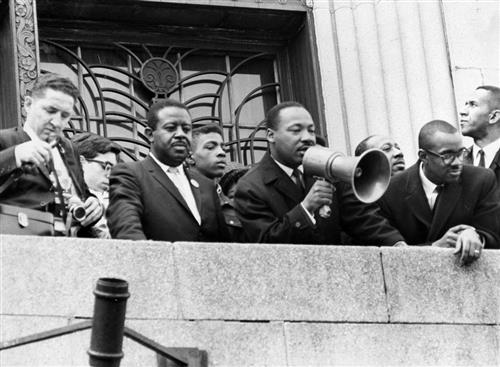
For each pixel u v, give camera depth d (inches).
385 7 674.8
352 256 483.5
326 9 680.4
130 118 657.6
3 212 457.4
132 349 446.3
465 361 488.7
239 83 681.6
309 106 672.4
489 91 598.2
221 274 465.1
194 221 496.4
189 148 504.4
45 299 443.5
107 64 663.1
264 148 674.8
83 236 482.9
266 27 688.4
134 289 453.7
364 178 480.7
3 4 613.9
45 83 478.6
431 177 523.5
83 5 654.5
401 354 480.7
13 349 435.8
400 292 487.5
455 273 498.0
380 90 666.2
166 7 665.6
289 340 466.9
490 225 522.9
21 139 474.0
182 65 676.1
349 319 476.7
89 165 543.8
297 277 473.7
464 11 680.4
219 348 458.3
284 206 500.4
